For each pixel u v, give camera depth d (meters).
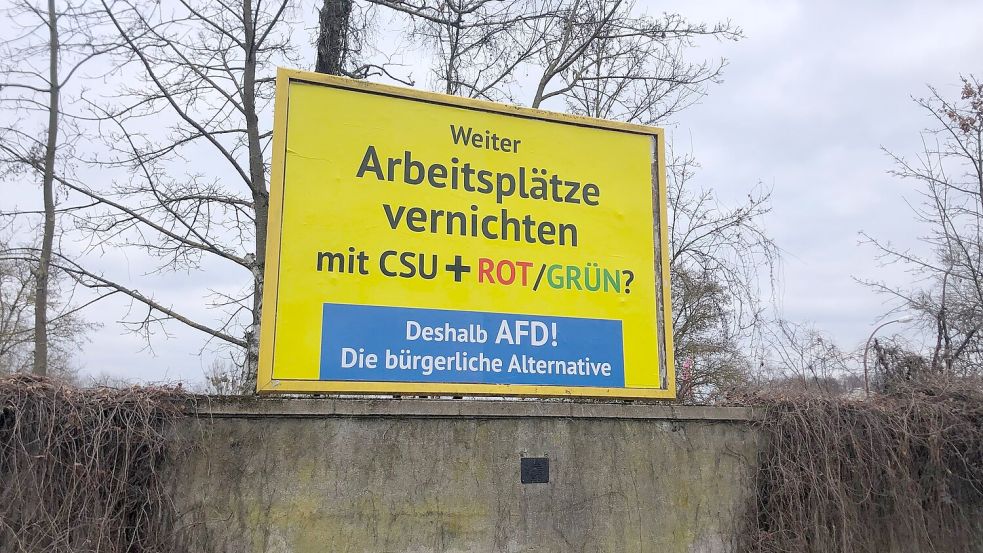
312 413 4.91
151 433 4.52
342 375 5.29
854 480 6.01
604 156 6.45
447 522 5.08
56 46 10.58
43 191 11.45
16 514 4.13
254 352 10.24
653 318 6.28
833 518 5.87
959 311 9.12
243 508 4.70
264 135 11.57
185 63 11.00
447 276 5.73
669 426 5.86
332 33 10.82
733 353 12.04
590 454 5.56
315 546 4.79
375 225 5.62
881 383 6.83
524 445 5.40
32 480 4.19
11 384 4.34
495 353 5.71
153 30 10.55
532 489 5.34
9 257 11.59
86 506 4.27
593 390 5.91
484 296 5.79
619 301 6.20
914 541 6.05
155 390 4.67
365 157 5.71
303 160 5.54
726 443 6.02
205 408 4.72
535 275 5.98
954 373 7.02
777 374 7.95
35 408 4.30
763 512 5.95
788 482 5.88
